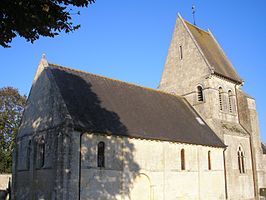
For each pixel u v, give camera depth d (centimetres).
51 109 2430
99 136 2334
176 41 4097
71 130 2161
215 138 3344
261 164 3738
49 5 961
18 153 2845
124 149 2467
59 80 2566
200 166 3042
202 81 3656
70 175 2095
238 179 3431
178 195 2780
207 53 3888
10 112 4875
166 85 4094
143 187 2559
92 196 2195
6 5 892
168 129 2923
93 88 2788
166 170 2725
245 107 3841
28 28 967
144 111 2983
